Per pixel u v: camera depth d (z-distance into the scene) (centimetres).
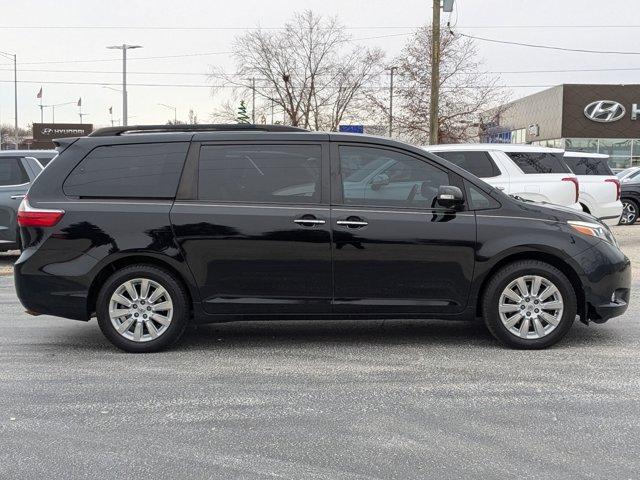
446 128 3531
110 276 607
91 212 599
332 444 411
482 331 684
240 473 374
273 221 595
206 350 621
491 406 471
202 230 595
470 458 389
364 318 608
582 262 596
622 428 431
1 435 428
